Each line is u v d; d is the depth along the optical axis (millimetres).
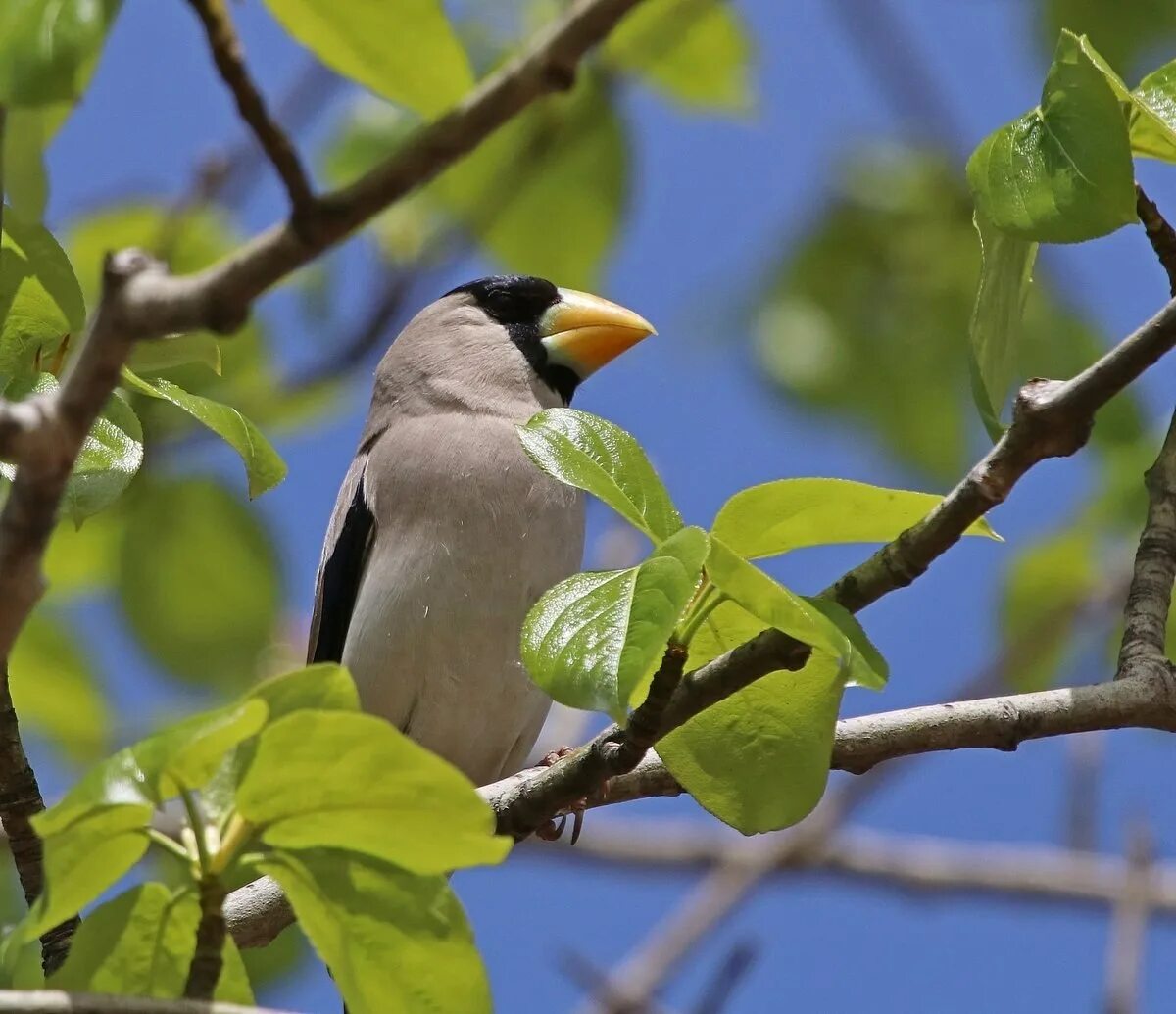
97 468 5988
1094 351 12172
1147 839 10898
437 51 5008
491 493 9703
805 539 5684
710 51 10461
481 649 9594
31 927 4512
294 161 4059
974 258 12672
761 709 5668
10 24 4367
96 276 10719
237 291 4145
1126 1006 10320
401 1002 4945
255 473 6273
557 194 10953
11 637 4508
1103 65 5633
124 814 4559
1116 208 5582
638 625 4930
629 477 5508
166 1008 4527
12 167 4625
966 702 6754
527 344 11156
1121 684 6645
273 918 7195
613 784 7180
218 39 4004
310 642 10258
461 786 4578
